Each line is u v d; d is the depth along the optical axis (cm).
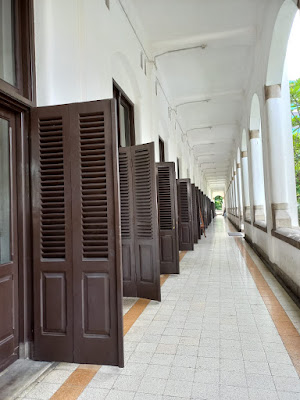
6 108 275
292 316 377
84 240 277
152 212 455
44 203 284
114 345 269
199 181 2488
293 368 257
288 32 518
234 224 2138
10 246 280
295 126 833
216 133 1585
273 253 619
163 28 661
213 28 670
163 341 317
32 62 289
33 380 247
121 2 511
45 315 280
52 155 284
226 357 279
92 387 238
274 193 613
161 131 897
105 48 434
